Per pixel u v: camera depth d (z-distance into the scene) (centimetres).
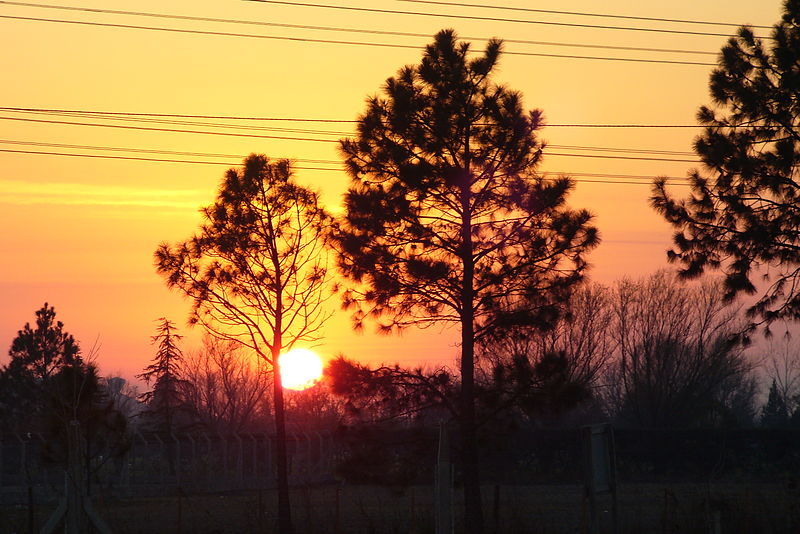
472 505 4009
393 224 4188
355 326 4244
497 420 4200
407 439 4109
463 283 4184
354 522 4928
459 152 4225
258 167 4834
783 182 3869
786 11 3991
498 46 4312
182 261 4816
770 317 3906
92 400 3897
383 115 4250
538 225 4147
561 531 4409
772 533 4009
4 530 4800
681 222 3975
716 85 3984
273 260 4903
